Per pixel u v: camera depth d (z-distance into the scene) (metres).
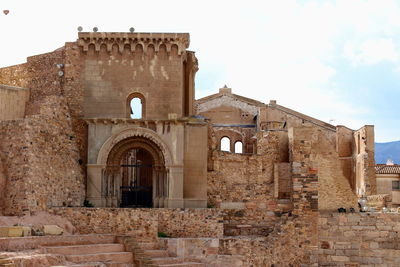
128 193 65.75
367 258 59.84
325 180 63.41
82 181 61.12
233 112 91.31
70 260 45.66
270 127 82.56
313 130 63.53
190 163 62.00
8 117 61.19
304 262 59.44
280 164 64.12
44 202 54.34
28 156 52.78
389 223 60.19
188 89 65.69
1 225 49.00
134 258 50.41
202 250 55.03
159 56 63.25
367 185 78.31
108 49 63.06
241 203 63.62
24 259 41.28
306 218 59.94
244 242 56.03
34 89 63.94
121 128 61.69
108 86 63.00
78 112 62.62
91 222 54.66
